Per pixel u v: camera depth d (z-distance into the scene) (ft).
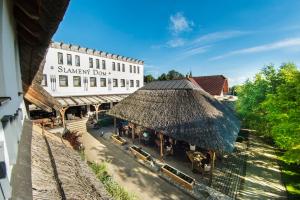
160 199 36.35
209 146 39.75
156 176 44.96
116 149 61.67
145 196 37.11
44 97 23.77
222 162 53.11
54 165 12.22
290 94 41.06
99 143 67.05
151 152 58.54
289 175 46.14
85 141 68.69
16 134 8.69
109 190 31.30
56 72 83.15
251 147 65.87
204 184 41.27
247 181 43.24
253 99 69.87
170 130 48.24
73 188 10.37
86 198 10.03
